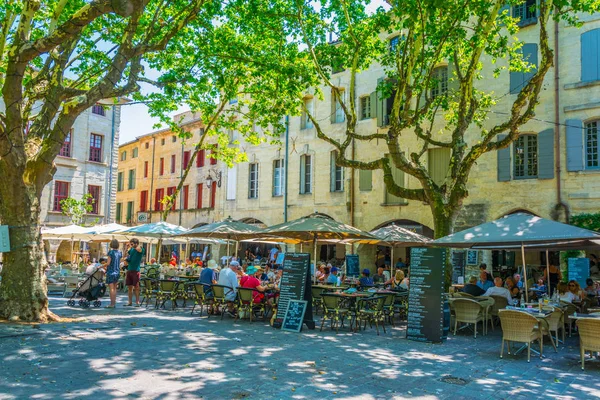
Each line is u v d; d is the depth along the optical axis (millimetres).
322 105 25672
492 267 19609
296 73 14648
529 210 18438
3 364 6547
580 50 17719
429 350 8969
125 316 11562
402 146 22125
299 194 26250
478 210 19625
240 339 9188
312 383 6312
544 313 9031
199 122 34031
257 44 15844
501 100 19312
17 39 9164
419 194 13984
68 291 17266
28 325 9281
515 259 19844
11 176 9680
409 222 22125
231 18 14562
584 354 8570
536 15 18641
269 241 18031
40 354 7180
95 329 9398
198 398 5516
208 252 32625
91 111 31547
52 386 5695
